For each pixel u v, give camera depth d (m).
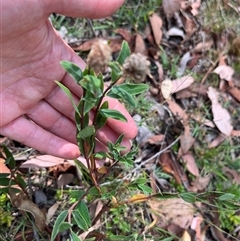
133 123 0.18
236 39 0.25
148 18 0.25
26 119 0.18
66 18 0.24
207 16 0.26
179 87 0.24
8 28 0.15
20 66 0.16
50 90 0.17
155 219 0.20
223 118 0.24
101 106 0.14
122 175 0.21
